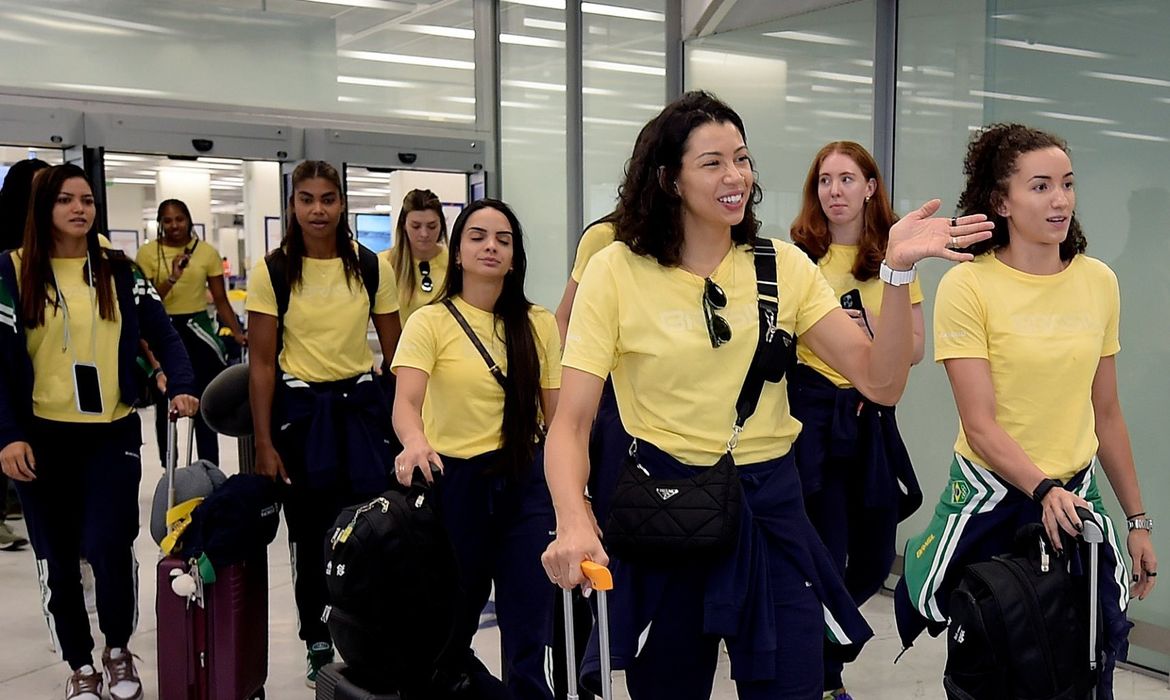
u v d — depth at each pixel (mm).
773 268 1816
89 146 5875
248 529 3039
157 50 6203
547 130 6980
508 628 2686
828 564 1858
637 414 1832
